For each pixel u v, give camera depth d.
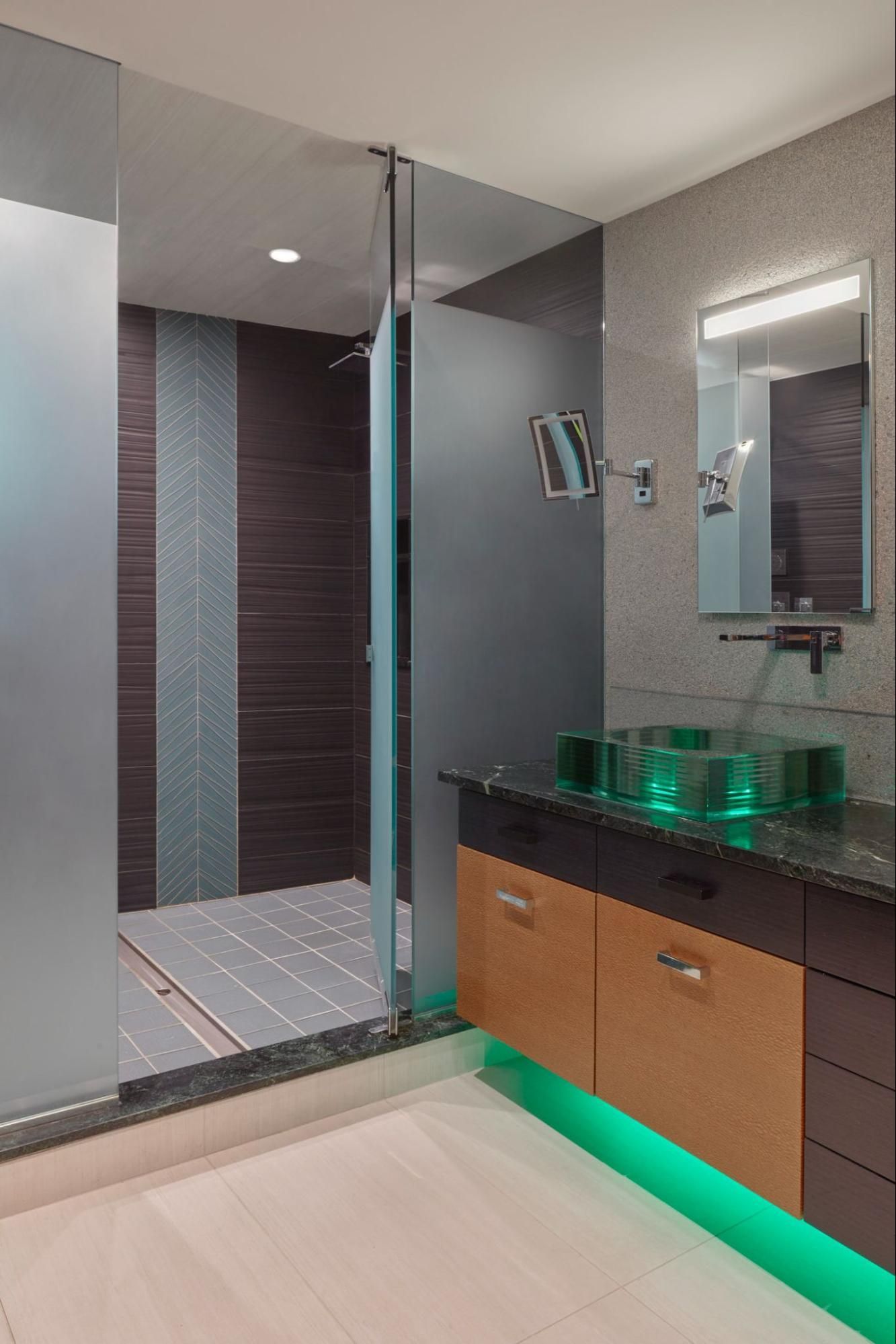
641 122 2.41
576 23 2.02
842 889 1.65
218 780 4.14
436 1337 1.74
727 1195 2.17
